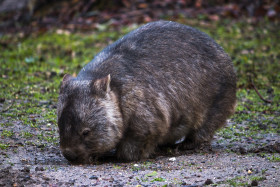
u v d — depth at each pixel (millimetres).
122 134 9406
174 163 9320
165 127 9742
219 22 23344
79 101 8891
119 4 25500
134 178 8148
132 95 9312
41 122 11711
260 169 8492
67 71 16906
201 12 24391
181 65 10031
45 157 9500
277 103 14102
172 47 10094
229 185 7578
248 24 23297
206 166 8938
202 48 10484
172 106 9844
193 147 10742
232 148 10555
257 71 16953
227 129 11992
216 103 10656
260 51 19375
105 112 8992
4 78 15859
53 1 26391
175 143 11164
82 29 23391
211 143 11070
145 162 9523
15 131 10914
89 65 9867
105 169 8789
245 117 12883
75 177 8133
